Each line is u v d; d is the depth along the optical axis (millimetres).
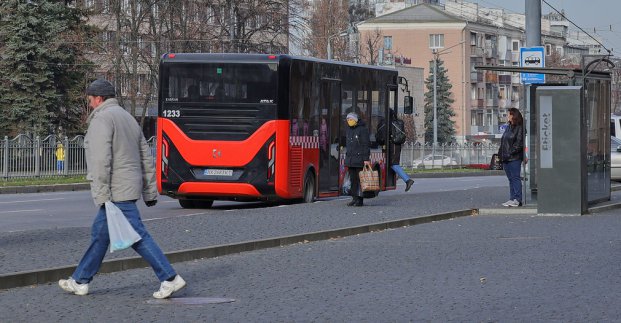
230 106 31094
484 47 158250
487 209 29328
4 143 50625
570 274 16047
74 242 19500
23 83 68750
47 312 12625
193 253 18516
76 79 71438
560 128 28328
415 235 23188
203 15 80062
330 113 34562
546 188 28562
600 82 31328
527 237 22312
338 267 17328
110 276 16109
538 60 31812
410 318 12133
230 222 24438
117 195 13539
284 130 31078
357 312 12617
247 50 80625
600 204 31359
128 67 79750
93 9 75312
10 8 68938
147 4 78250
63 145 54125
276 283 15375
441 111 132500
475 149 96625
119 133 13555
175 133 31391
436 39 153000
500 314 12359
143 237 13688
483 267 17078
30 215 29234
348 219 25562
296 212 27766
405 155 82875
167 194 31766
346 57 129375
